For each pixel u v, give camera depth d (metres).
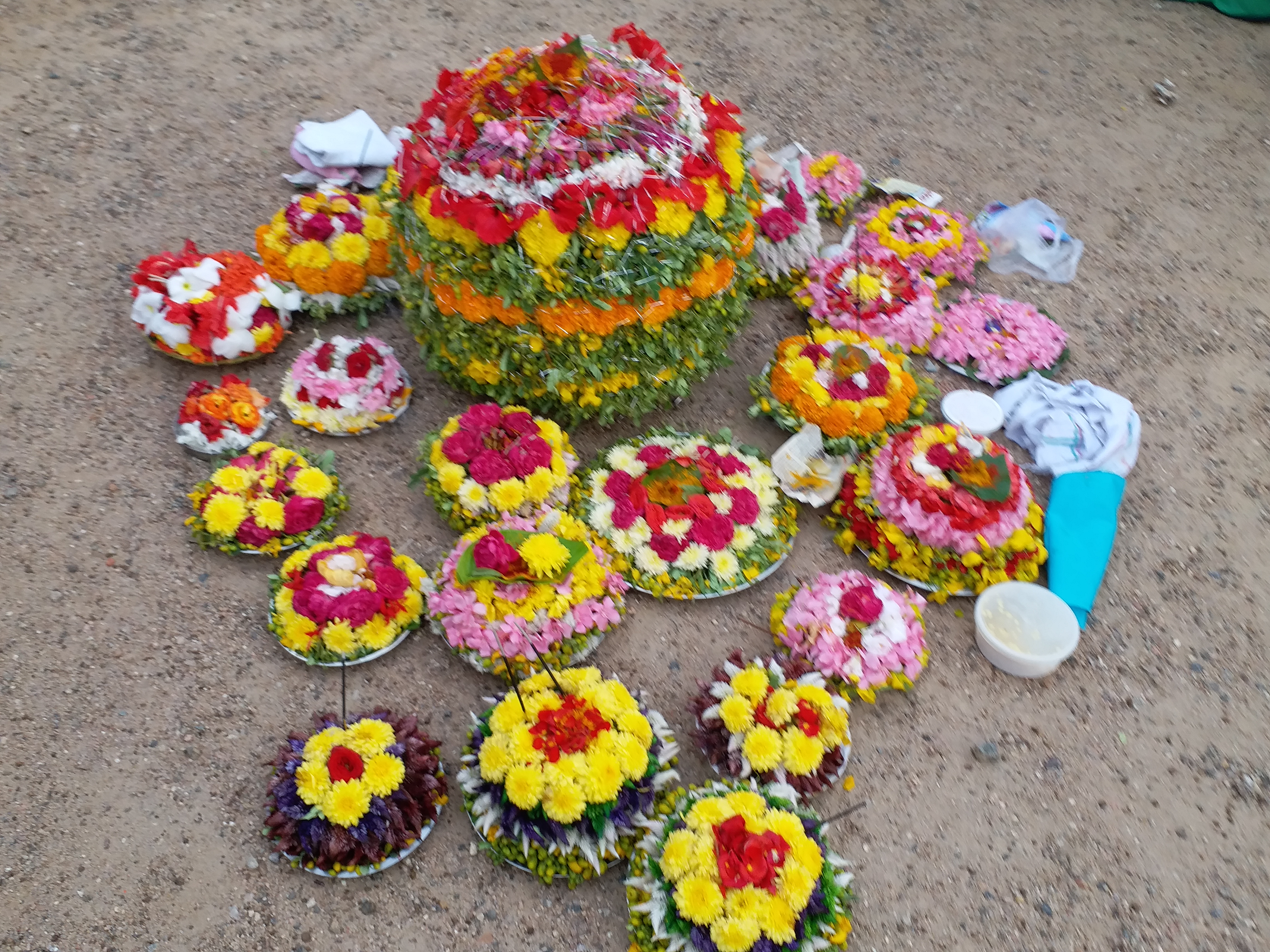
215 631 1.17
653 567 1.20
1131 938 1.00
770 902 0.88
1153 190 1.94
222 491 1.22
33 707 1.10
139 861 1.00
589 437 1.40
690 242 1.17
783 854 0.90
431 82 2.04
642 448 1.28
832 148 1.96
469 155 1.15
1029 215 1.75
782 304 1.64
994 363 1.50
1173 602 1.27
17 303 1.52
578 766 0.95
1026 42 2.35
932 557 1.21
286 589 1.14
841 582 1.16
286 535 1.23
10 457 1.33
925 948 0.98
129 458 1.34
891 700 1.16
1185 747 1.14
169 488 1.31
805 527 1.33
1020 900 1.02
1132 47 2.36
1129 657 1.22
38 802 1.03
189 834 1.02
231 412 1.32
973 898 1.01
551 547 1.07
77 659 1.14
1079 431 1.40
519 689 1.05
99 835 1.01
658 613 1.22
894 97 2.13
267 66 2.04
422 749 1.03
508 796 0.95
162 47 2.07
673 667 1.17
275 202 1.73
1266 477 1.43
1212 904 1.02
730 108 1.30
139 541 1.25
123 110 1.89
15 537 1.24
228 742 1.09
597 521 1.24
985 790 1.09
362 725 1.01
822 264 1.60
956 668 1.19
